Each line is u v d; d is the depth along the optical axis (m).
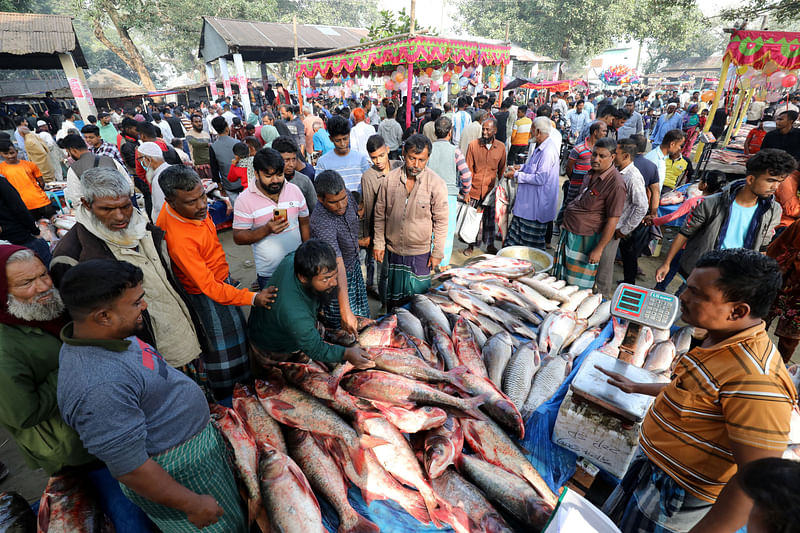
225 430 2.03
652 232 4.80
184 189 2.08
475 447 2.08
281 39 17.38
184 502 1.38
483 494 1.86
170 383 1.43
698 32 30.36
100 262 1.25
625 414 1.85
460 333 2.85
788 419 1.07
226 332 2.57
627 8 29.61
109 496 1.86
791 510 0.66
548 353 2.85
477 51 7.88
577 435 2.02
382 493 1.89
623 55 42.75
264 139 7.12
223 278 2.54
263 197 2.92
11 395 1.52
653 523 1.48
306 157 8.92
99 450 1.20
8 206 3.84
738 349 1.17
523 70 33.19
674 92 19.89
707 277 1.18
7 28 12.21
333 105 17.84
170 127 11.64
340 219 3.06
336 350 2.20
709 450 1.26
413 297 3.44
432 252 3.77
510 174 5.23
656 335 2.94
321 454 2.01
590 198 3.53
